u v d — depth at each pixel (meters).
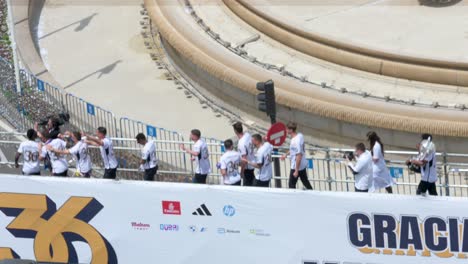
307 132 43.75
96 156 39.97
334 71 44.81
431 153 33.56
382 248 31.73
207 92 48.50
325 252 32.31
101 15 58.56
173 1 52.88
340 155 42.56
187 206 32.88
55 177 33.66
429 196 30.84
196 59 47.81
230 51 47.50
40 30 57.38
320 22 47.59
